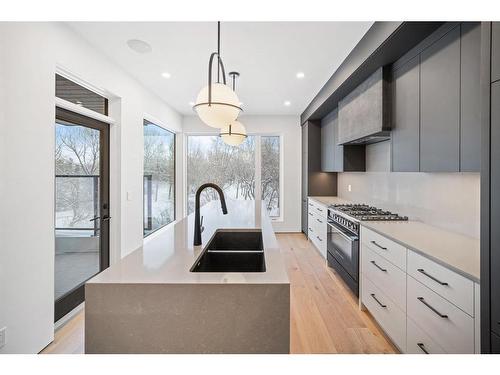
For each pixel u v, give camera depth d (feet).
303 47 9.29
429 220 8.43
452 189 7.43
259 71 11.51
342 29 8.11
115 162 11.02
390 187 10.94
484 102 3.79
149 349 3.74
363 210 11.39
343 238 10.59
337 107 14.55
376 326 7.92
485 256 3.81
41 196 6.64
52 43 7.13
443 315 4.94
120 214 11.04
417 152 7.22
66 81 8.39
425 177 8.64
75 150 9.16
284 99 15.98
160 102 15.62
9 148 5.80
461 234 7.11
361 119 10.29
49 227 6.89
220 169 21.12
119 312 3.73
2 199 5.64
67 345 6.98
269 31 8.25
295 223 20.49
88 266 9.71
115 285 3.72
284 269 4.26
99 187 10.37
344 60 10.32
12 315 5.89
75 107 8.66
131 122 11.94
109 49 9.37
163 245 5.69
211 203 12.82
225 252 5.71
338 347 6.96
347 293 10.12
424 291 5.54
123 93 11.21
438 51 6.40
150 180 15.88
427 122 6.81
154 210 16.57
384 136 9.73
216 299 3.71
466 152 5.57
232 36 8.55
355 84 10.66
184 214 20.57
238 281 3.77
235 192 21.11
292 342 7.17
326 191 18.30
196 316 3.73
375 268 7.81
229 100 5.81
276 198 20.97
